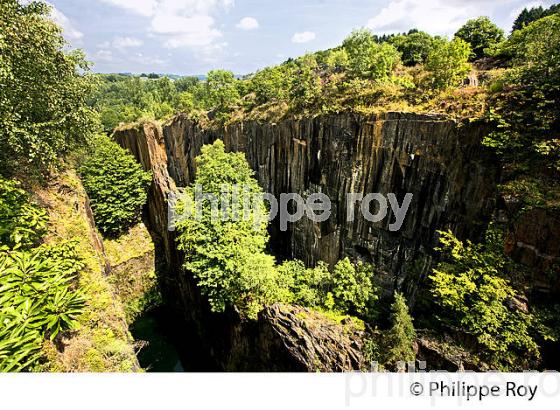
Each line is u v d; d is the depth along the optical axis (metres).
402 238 20.28
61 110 15.60
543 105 14.68
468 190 16.73
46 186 16.59
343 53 32.88
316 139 24.12
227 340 22.55
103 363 10.23
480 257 14.55
